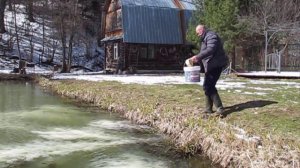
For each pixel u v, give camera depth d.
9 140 9.93
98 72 38.44
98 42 49.09
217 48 9.30
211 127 8.64
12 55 41.75
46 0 45.25
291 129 7.97
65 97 18.66
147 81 20.48
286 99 11.59
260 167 6.60
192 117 9.73
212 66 9.38
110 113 13.88
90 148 9.17
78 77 26.91
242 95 12.62
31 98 18.30
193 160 8.17
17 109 14.89
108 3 38.78
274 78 21.53
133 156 8.53
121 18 34.56
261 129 8.07
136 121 12.15
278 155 6.65
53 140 9.97
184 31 35.66
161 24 35.19
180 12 36.06
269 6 28.98
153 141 9.73
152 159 8.31
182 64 36.72
